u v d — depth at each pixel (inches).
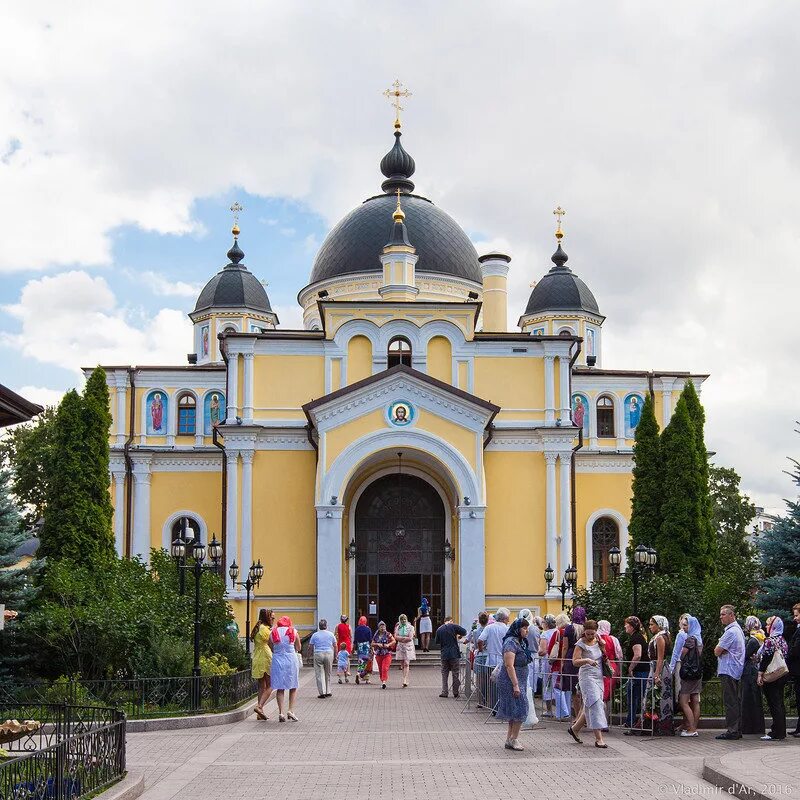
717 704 914.1
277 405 1763.0
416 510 1806.1
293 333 1793.8
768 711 905.5
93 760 544.7
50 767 502.0
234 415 1752.0
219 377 2037.4
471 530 1628.9
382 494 1811.0
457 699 1124.5
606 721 751.7
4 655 1026.7
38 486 2329.0
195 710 915.4
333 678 1440.7
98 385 1249.4
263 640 930.7
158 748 746.8
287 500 1733.5
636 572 995.9
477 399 1644.9
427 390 1654.8
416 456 1718.8
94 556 1202.0
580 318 2390.5
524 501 1750.7
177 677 937.5
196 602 957.2
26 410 634.2
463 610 1611.7
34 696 927.7
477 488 1633.9
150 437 2017.7
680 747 725.3
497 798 537.0
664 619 806.5
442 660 1140.5
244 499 1722.4
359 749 735.1
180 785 590.2
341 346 1775.3
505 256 2287.2
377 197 2256.4
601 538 2042.3
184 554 1170.0
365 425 1649.9
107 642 1007.0
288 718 916.6
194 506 1985.7
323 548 1616.6
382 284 2011.6
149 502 1984.5
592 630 743.7
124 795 535.8
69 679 943.7
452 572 1781.5
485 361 1787.6
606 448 2095.2
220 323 2358.5
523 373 1787.6
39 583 1100.5
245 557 1706.4
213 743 772.6
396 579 1932.8
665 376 2117.4
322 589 1608.0
